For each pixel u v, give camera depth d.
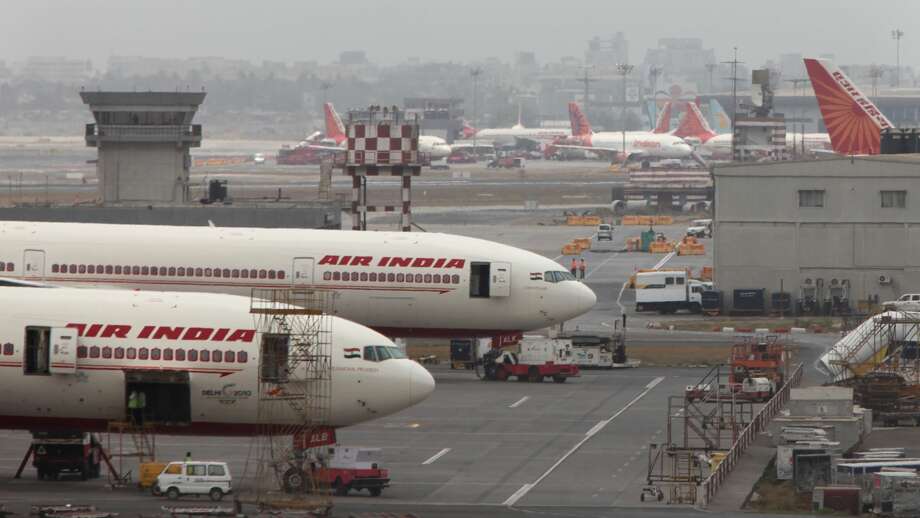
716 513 187.25
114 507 182.50
